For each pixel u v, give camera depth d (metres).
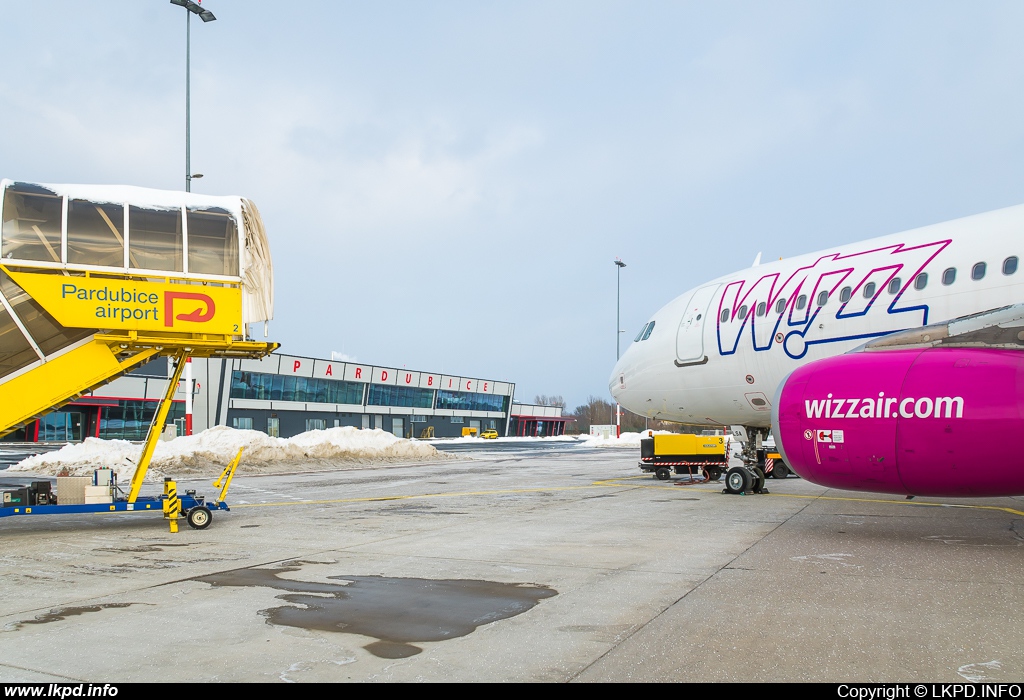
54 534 11.16
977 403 8.87
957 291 11.55
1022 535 10.04
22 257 11.25
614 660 4.79
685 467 21.69
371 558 8.66
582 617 5.85
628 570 7.74
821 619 5.69
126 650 5.10
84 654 5.02
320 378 64.75
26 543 10.27
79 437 52.91
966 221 12.19
